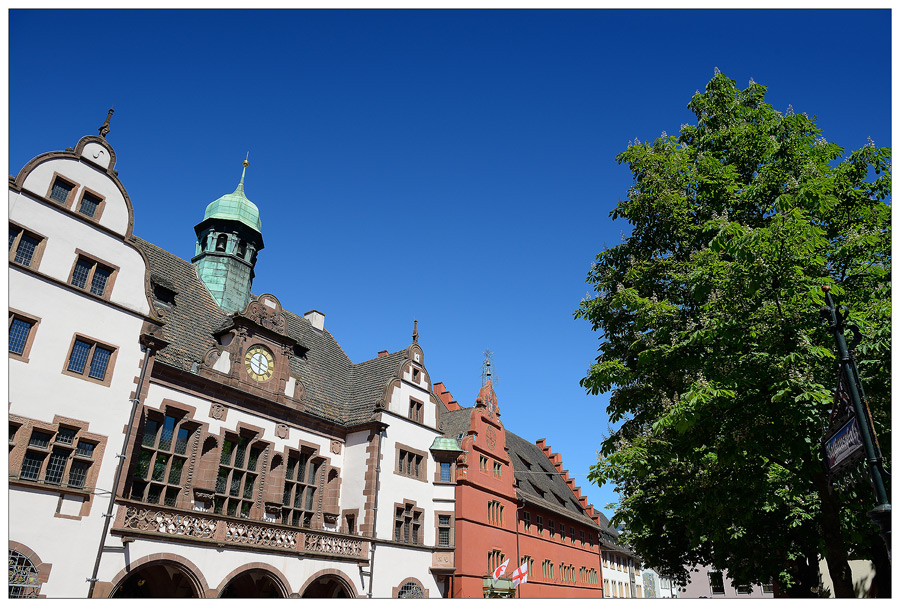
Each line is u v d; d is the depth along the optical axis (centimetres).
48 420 1681
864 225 1434
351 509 2705
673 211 1622
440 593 2916
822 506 1278
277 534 2216
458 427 3650
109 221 1995
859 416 791
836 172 1491
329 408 2931
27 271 1738
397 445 2916
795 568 2223
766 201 1536
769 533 1894
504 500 3666
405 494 2891
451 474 3184
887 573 1706
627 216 1750
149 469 2023
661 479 1758
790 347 1236
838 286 1255
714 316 1301
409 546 2811
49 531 1595
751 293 1244
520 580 3198
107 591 1684
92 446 1770
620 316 1650
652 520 1727
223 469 2277
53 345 1745
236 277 2984
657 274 1630
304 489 2622
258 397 2453
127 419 1867
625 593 6556
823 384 1191
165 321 2383
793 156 1532
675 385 1470
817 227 1223
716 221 1335
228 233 3042
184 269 2844
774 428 1257
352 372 3372
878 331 1180
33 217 1794
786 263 1229
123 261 2005
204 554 1959
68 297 1820
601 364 1505
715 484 1466
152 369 2069
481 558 3219
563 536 4703
